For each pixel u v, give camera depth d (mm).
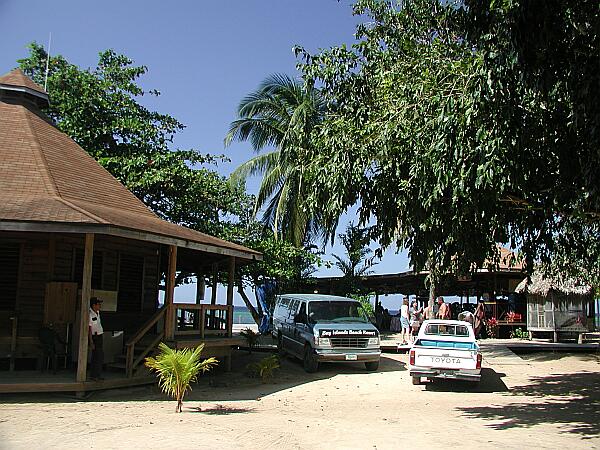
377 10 14000
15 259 14594
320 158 10406
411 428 9562
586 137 8570
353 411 11461
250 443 7922
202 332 15344
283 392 14008
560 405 12375
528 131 8867
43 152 15555
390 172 10156
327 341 17281
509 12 7906
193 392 13492
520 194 10430
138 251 17188
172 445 7602
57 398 11688
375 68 11859
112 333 14266
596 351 23938
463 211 10008
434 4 13070
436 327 15695
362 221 10828
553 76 8375
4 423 8977
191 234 15289
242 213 26141
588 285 25047
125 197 16828
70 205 12562
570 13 8398
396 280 35094
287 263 25469
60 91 24047
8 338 13758
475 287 33188
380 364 19406
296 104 29766
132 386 12930
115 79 26172
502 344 24922
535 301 27609
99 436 8102
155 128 25156
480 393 14203
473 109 8414
